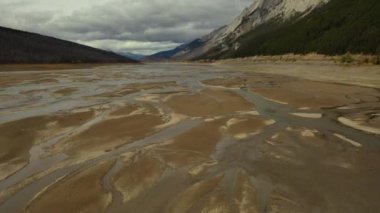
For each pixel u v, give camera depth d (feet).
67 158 39.14
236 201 28.32
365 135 47.21
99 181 32.40
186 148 42.42
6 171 35.32
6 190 30.81
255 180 32.68
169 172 34.68
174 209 27.22
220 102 74.59
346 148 41.70
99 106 71.46
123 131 50.42
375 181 32.09
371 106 68.13
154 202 28.40
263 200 28.55
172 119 58.08
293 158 38.63
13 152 41.09
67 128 52.21
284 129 50.83
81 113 63.31
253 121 56.08
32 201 28.66
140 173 34.37
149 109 67.05
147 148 42.32
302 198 28.86
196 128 51.96
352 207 27.32
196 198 28.96
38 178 33.42
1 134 48.57
